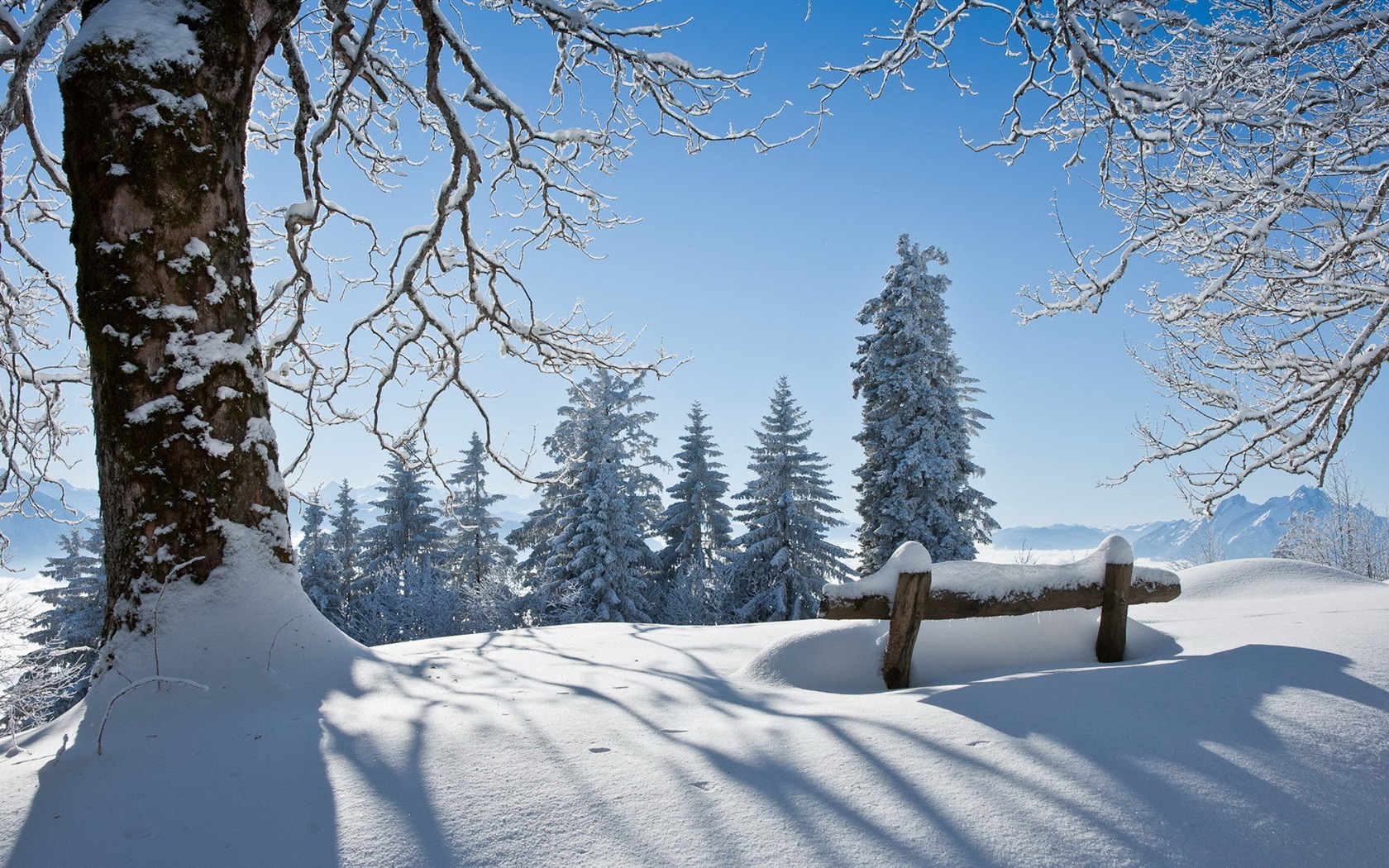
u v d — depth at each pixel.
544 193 9.50
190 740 3.15
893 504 22.95
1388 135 6.82
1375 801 2.54
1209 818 2.34
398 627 30.91
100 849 2.26
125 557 4.06
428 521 40.84
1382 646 3.90
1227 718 3.05
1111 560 4.55
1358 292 7.67
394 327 10.08
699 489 36.69
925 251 24.17
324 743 2.99
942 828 2.24
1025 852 2.13
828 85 7.97
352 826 2.31
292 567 4.52
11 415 8.78
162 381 4.15
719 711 3.53
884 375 23.58
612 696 3.81
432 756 2.82
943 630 4.64
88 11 4.90
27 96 7.06
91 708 3.62
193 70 4.40
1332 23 6.52
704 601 29.33
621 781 2.58
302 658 4.11
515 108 7.20
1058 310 8.78
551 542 31.78
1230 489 8.41
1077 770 2.60
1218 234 7.53
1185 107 6.82
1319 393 7.52
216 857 2.18
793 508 29.53
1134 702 3.22
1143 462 9.25
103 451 4.18
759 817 2.32
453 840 2.22
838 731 3.01
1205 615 5.76
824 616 4.30
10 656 9.14
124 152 4.20
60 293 8.66
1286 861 2.20
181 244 4.27
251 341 4.57
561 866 2.08
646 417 34.81
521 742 2.98
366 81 8.03
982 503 24.02
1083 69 6.99
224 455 4.25
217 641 3.95
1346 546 26.47
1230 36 6.89
